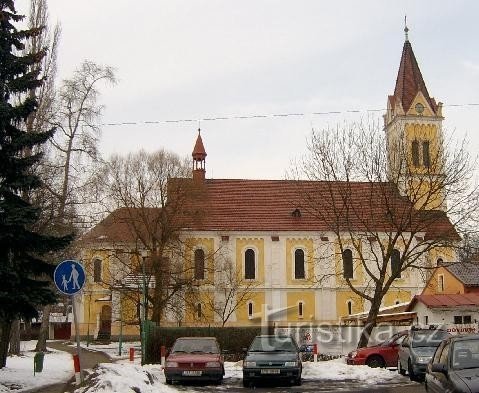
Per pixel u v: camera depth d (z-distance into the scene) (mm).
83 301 64312
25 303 17703
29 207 18156
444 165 36406
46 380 21281
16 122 19266
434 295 43125
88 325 60062
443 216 36219
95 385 15000
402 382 21859
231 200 66875
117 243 53969
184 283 53531
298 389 20297
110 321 64500
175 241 55031
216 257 62812
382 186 37344
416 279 62500
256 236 63969
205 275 62094
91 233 45406
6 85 18938
